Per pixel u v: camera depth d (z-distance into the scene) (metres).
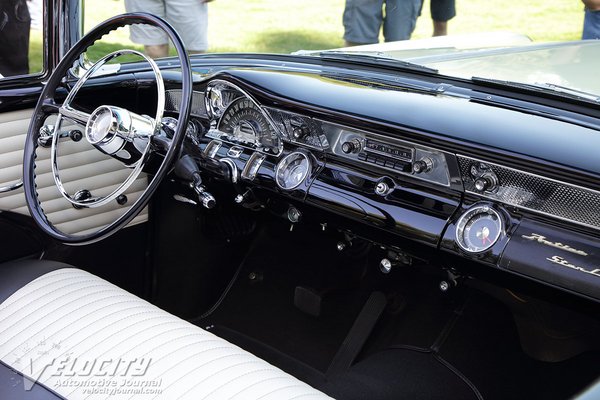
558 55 2.30
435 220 1.85
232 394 1.52
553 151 1.66
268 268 2.69
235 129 2.21
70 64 2.11
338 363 2.39
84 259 2.46
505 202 1.75
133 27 4.56
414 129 1.83
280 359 2.43
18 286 1.87
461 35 2.84
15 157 2.24
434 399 2.21
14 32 2.12
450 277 2.17
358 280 2.54
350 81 2.14
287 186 2.08
